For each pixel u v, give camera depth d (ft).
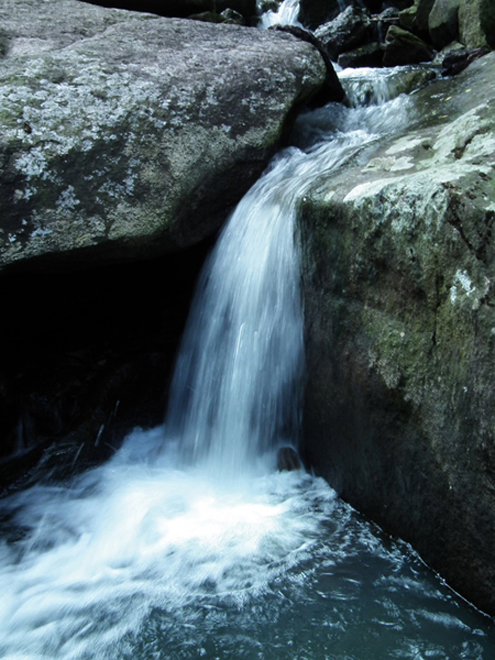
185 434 11.96
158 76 11.55
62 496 10.31
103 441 11.73
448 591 7.27
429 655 6.41
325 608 7.22
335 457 9.51
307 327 9.62
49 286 13.51
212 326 11.80
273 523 8.99
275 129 12.18
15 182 9.78
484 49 15.14
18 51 11.69
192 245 11.69
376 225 7.82
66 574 8.31
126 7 21.52
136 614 7.38
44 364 13.12
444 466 7.08
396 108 13.89
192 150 11.20
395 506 8.22
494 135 8.13
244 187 12.01
